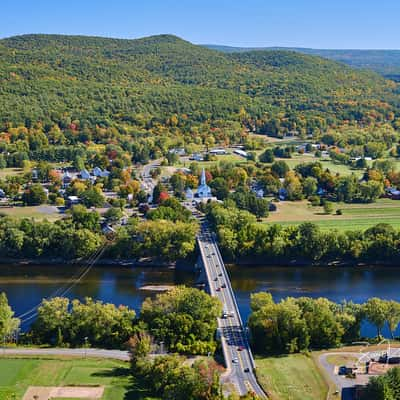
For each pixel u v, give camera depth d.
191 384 174.50
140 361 194.25
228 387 185.62
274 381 189.25
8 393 171.75
